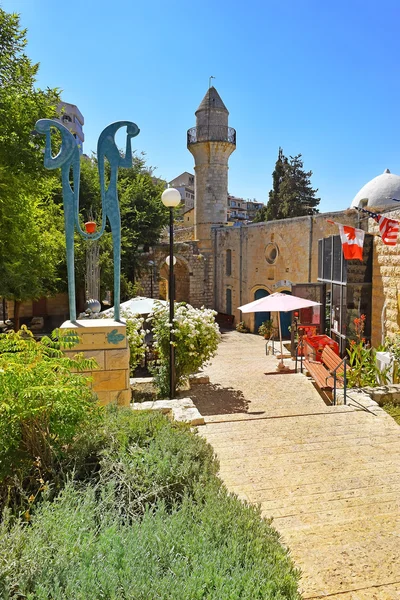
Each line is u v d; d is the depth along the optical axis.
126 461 3.28
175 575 2.09
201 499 2.86
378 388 7.70
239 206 85.25
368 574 3.05
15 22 11.98
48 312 27.75
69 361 4.09
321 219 21.89
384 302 11.01
